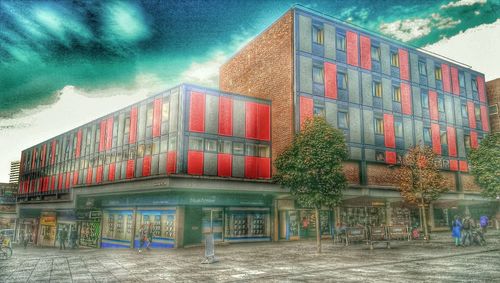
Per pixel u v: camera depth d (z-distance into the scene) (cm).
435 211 3431
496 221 3528
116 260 1570
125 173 2881
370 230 1880
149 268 1301
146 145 2670
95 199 3089
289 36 2788
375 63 3189
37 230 4269
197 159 2356
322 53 2888
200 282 1010
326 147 1833
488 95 4081
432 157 2622
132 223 2577
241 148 2578
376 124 3098
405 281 954
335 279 1013
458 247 1838
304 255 1645
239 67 3456
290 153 1916
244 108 2655
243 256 1636
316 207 1808
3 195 5844
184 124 2341
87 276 1141
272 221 2503
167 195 2278
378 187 2862
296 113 2662
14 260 1639
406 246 1947
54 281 1056
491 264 1225
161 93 2600
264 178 2648
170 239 2217
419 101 3422
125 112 3042
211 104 2491
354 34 3106
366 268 1208
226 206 2353
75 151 3900
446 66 3734
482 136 3875
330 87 2877
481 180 2889
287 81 2748
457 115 3703
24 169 5334
